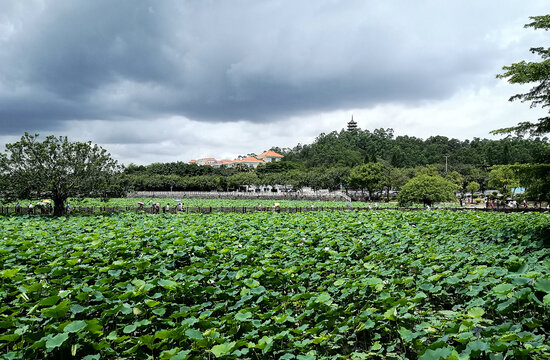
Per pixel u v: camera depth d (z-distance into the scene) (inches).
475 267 377.7
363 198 2738.7
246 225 817.5
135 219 1047.0
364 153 5374.0
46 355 252.4
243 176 3784.5
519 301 280.5
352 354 261.3
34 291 333.7
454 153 4726.9
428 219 903.1
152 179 3676.2
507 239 607.8
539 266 357.1
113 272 409.7
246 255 494.3
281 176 3572.8
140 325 274.8
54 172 1223.5
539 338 236.4
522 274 300.5
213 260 477.7
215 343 260.7
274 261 453.4
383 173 2645.2
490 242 588.7
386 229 730.8
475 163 3939.5
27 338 247.9
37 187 1231.5
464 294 334.0
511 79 603.5
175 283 342.0
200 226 797.2
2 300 350.0
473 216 953.5
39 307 312.3
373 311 289.9
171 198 2940.5
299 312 339.6
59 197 1275.8
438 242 598.9
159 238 616.4
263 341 246.8
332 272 454.3
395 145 5393.7
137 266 428.5
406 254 503.5
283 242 617.0
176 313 295.3
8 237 656.4
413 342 254.8
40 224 875.4
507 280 329.7
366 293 339.6
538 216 973.2
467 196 2529.5
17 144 1220.5
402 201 1598.2
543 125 613.9
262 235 672.4
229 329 282.0
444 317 308.8
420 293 324.8
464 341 229.0
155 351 275.4
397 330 278.5
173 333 251.1
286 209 1471.5
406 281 356.8
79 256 472.4
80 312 299.0
